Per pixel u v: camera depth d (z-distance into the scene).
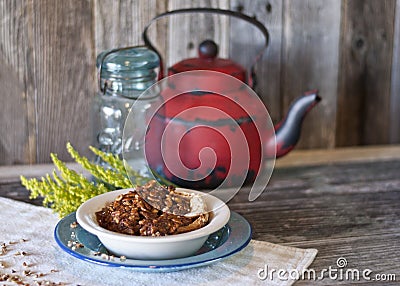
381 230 1.25
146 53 1.36
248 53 1.52
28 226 1.22
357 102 1.60
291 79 1.55
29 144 1.48
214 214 1.14
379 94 1.61
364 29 1.57
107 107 1.37
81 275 1.09
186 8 1.45
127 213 1.12
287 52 1.54
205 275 1.10
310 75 1.56
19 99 1.45
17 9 1.41
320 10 1.53
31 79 1.45
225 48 1.51
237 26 1.50
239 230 1.16
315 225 1.26
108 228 1.11
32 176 1.43
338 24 1.55
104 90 1.35
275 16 1.51
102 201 1.16
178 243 1.08
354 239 1.21
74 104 1.48
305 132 1.60
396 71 1.61
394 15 1.57
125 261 1.07
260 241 1.19
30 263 1.12
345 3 1.54
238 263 1.13
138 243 1.07
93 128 1.42
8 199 1.32
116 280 1.08
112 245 1.09
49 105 1.47
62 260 1.13
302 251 1.17
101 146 1.38
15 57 1.43
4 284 1.07
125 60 1.33
